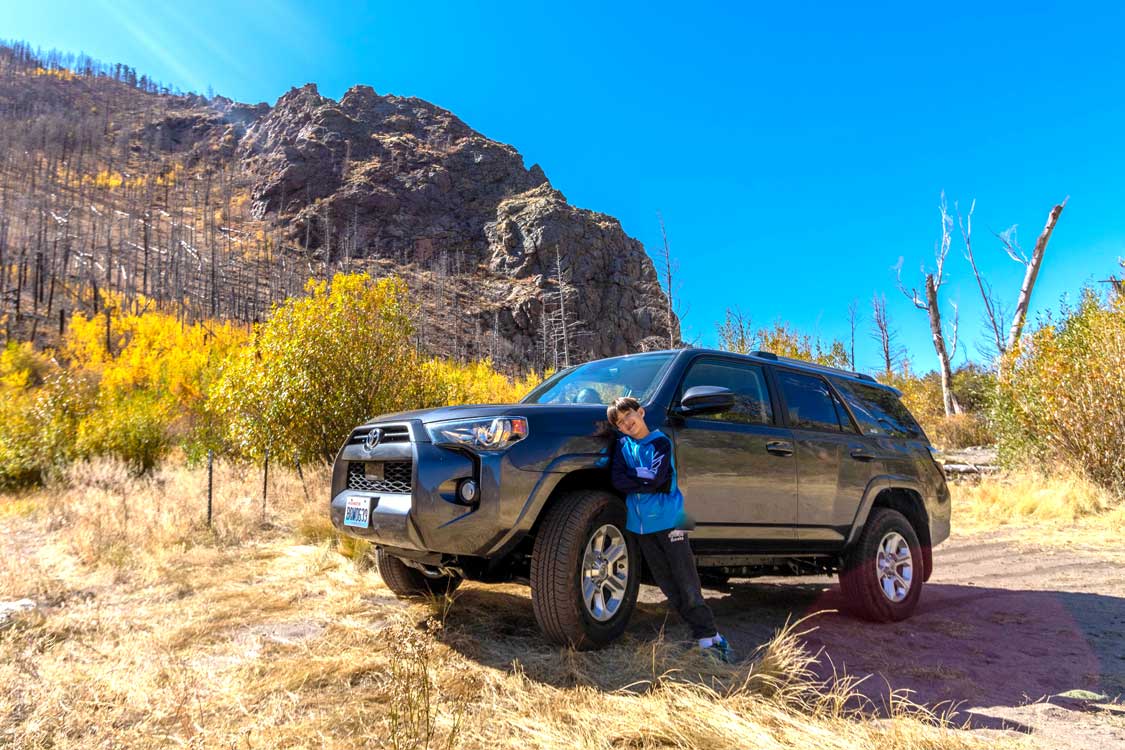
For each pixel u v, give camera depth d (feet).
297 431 33.53
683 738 7.20
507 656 10.21
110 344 127.44
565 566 9.93
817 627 13.21
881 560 14.28
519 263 447.83
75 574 15.80
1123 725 8.13
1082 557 21.40
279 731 7.42
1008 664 10.78
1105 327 34.96
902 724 7.73
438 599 13.55
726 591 16.89
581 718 7.74
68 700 8.30
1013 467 40.29
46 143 574.15
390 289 36.81
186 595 13.97
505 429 10.23
